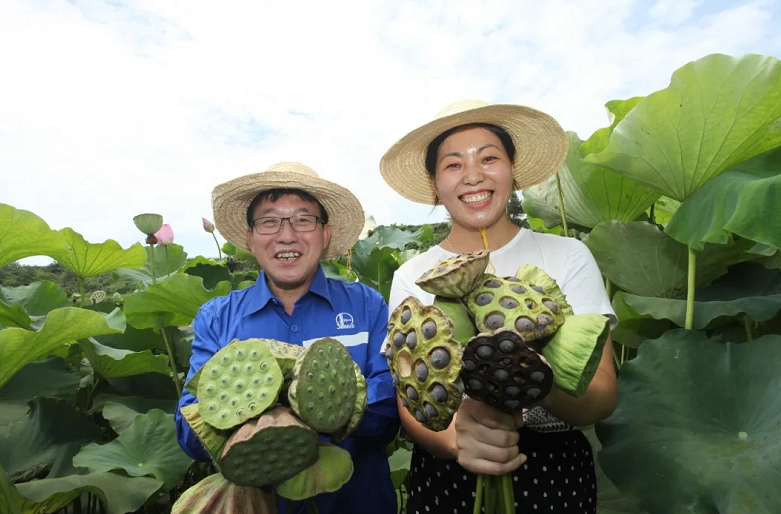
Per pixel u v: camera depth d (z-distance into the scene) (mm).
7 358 2195
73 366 3535
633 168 2025
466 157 1623
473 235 1748
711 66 1743
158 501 2986
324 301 2021
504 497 1146
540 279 1053
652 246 2412
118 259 3895
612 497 2201
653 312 2113
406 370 973
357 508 1836
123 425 2875
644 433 1720
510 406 961
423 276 976
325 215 2092
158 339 3566
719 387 1771
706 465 1569
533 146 1904
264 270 1985
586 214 2725
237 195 2008
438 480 1696
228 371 1032
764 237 1584
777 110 1731
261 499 1144
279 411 977
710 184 1925
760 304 2002
